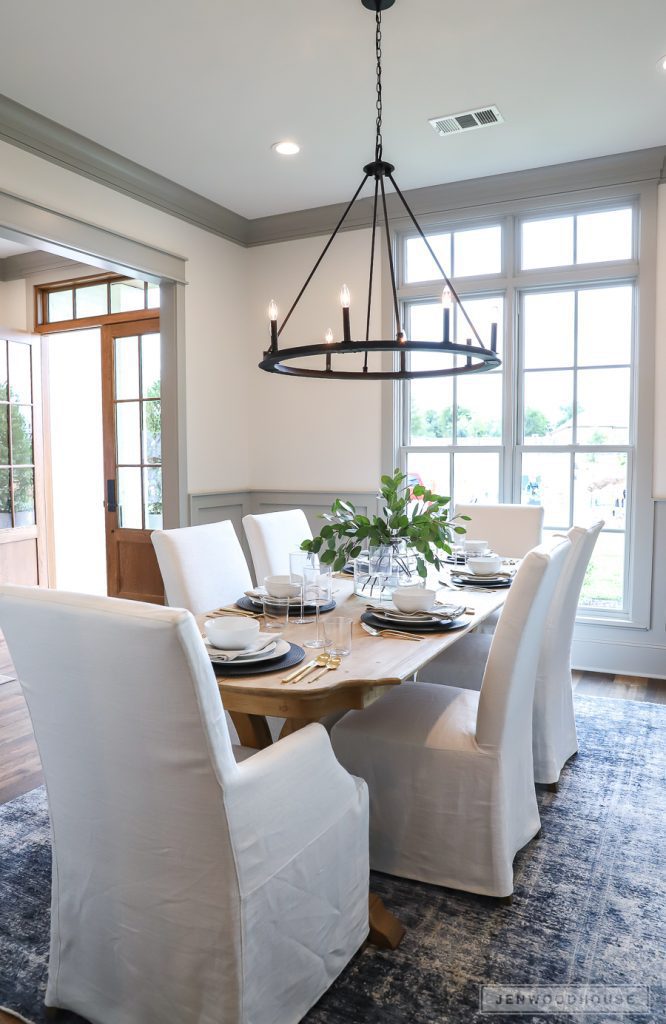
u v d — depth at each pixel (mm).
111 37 2695
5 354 5379
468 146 3697
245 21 2607
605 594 4160
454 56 2855
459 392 4449
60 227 3484
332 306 4688
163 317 4379
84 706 1356
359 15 2574
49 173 3449
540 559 1878
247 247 4961
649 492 3912
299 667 1785
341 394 4703
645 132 3551
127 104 3217
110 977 1475
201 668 1226
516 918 1886
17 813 2459
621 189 3877
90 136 3525
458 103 3242
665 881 2051
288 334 4848
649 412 3889
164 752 1288
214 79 3014
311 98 3186
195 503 4516
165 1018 1405
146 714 1276
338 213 4574
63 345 6949
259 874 1357
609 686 3850
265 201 4473
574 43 2770
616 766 2834
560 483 4215
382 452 4586
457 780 1974
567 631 2758
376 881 2062
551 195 4043
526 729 2195
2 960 1733
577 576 2680
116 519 5008
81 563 7262
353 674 1724
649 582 3947
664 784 2676
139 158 3797
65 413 7023
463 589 2746
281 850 1414
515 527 3701
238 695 1710
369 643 2023
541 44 2775
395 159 3844
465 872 1981
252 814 1338
